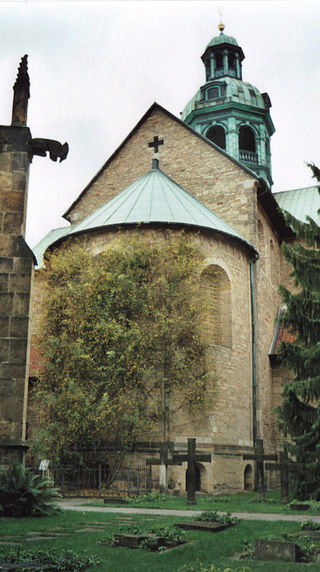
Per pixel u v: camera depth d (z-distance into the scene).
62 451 19.88
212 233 23.41
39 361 21.66
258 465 17.16
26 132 13.61
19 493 11.59
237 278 24.36
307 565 6.92
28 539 8.76
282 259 32.75
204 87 37.25
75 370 20.27
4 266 12.89
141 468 20.12
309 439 17.80
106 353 19.70
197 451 20.61
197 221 23.08
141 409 20.12
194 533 9.49
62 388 20.19
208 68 39.12
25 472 12.01
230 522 10.48
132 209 23.55
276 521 11.20
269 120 37.28
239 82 37.31
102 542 8.44
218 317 23.58
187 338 20.88
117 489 19.42
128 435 19.98
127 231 22.61
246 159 35.91
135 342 19.77
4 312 12.65
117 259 21.30
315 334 18.77
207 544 8.31
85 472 19.80
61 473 19.81
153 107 30.77
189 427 20.78
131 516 11.88
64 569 6.63
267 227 29.97
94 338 20.31
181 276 21.19
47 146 13.85
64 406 19.64
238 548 8.15
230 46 38.88
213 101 36.34
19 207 13.21
